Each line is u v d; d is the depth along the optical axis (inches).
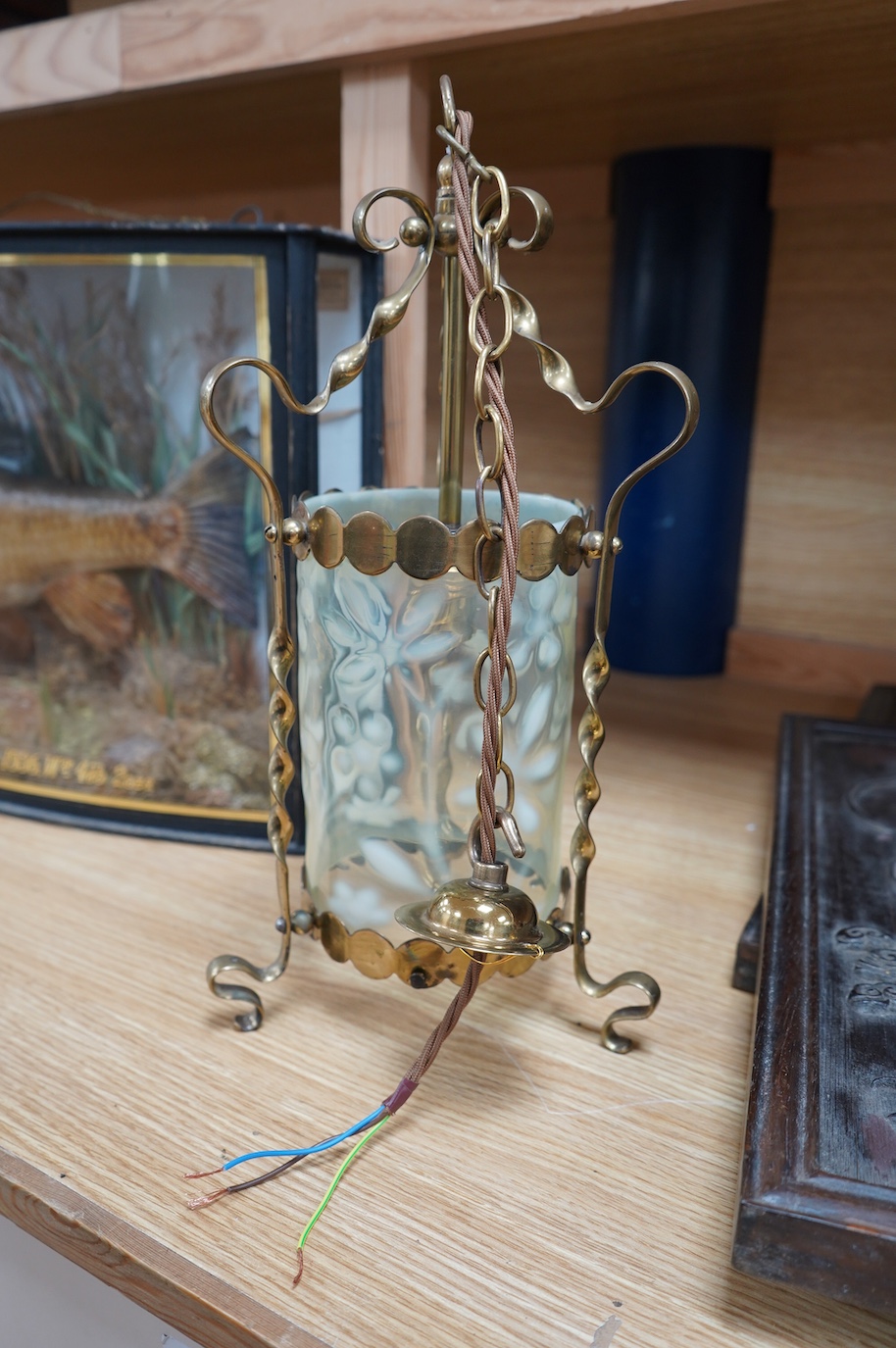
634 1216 15.6
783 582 42.0
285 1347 13.2
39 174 45.8
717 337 38.1
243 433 24.9
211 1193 15.6
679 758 34.1
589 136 35.6
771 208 38.3
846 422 39.5
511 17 23.7
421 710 18.3
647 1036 20.1
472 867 17.3
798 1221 13.1
